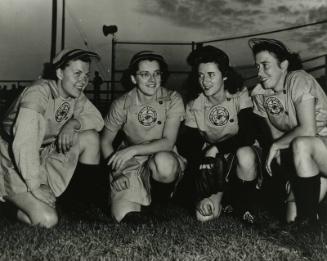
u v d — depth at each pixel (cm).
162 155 286
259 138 309
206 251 210
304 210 252
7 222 277
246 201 280
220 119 303
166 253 207
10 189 270
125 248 215
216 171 287
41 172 283
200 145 312
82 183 309
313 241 223
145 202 284
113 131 316
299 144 250
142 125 306
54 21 759
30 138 259
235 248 215
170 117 304
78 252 206
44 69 299
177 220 285
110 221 283
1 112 557
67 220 282
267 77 278
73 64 276
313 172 251
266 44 276
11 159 273
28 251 205
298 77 277
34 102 266
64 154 290
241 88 307
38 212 260
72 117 303
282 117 285
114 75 877
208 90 290
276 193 338
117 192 288
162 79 314
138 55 298
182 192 375
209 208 284
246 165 274
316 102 280
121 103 311
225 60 289
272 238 234
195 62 294
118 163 286
